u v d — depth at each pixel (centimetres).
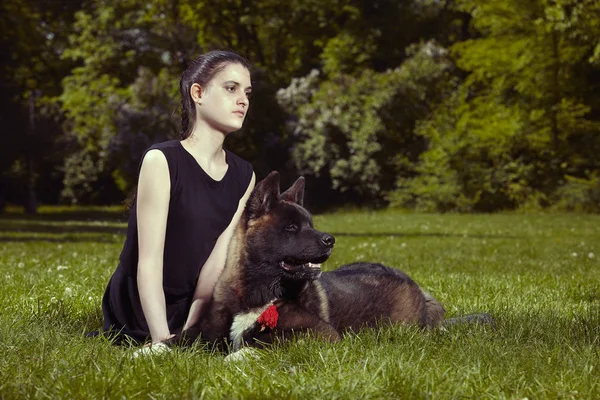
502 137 3123
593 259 1064
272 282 382
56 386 309
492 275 792
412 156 3484
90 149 4391
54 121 4209
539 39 3098
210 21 4338
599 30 2572
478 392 310
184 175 397
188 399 296
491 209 3158
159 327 384
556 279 771
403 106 3428
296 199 402
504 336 425
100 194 4622
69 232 1923
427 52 3494
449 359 361
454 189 3181
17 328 414
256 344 383
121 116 3662
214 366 347
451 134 3200
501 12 3181
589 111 3234
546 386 318
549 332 436
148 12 4234
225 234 405
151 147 397
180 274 402
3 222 2580
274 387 316
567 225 2130
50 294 582
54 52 4612
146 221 387
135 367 337
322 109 3478
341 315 429
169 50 3928
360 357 358
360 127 3444
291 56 4700
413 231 1944
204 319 391
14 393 299
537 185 3175
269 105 3544
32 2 4250
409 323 455
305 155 3512
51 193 4669
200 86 402
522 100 3250
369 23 4162
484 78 3484
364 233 1864
